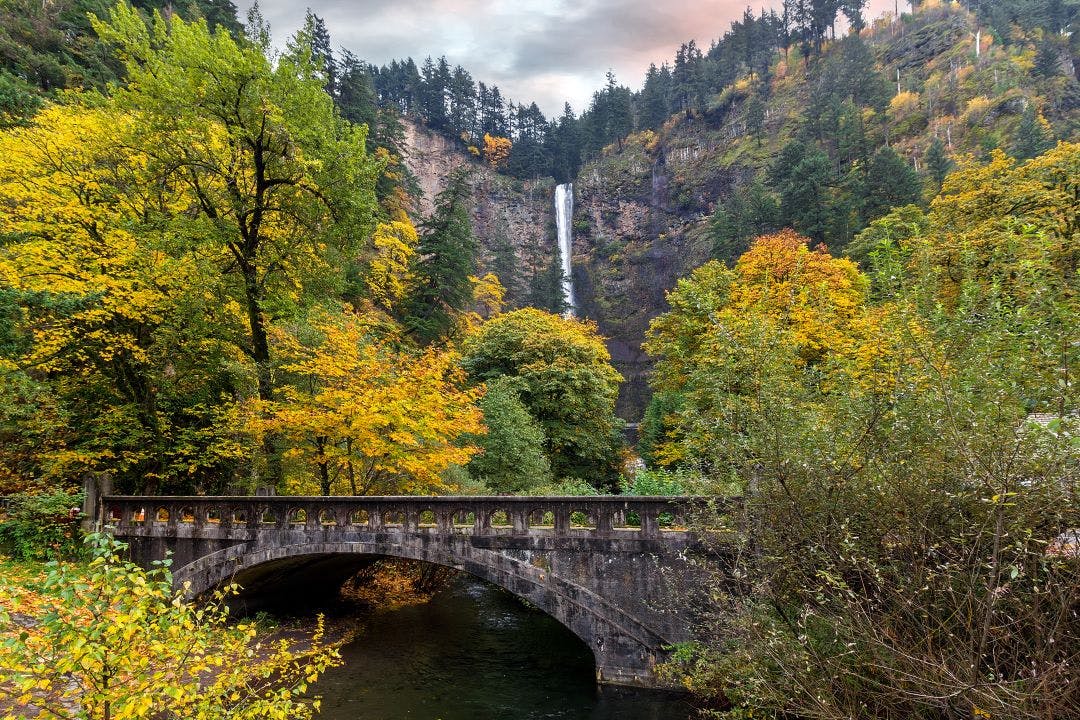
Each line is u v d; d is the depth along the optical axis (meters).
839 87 86.25
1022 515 5.70
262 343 17.06
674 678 11.30
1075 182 18.72
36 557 13.21
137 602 4.61
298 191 17.23
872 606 6.72
